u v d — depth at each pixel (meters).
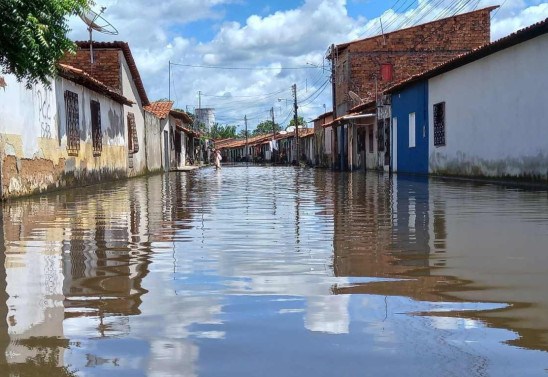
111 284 3.99
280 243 5.67
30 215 8.41
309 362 2.52
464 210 8.28
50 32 8.24
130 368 2.47
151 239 6.01
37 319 3.18
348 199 10.83
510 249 5.13
